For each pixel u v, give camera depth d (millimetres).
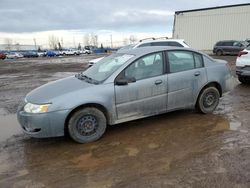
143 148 4543
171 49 5672
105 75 5180
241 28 34094
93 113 4855
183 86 5676
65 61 33844
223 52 29688
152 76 5359
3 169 4027
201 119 5875
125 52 5785
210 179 3510
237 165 3840
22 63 33156
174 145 4609
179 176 3619
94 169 3912
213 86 6188
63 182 3613
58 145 4820
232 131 5145
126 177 3660
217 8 35469
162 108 5527
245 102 7254
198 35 37594
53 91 4883
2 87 11797
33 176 3797
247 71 9312
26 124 4676
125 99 5086
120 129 5453
